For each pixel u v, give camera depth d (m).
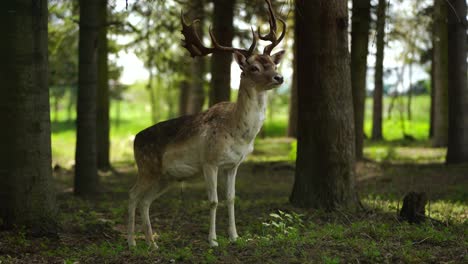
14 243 6.27
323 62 8.35
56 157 20.88
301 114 8.66
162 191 6.71
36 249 6.21
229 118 6.14
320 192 8.45
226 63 13.02
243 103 6.06
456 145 14.03
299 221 7.55
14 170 6.65
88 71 10.87
